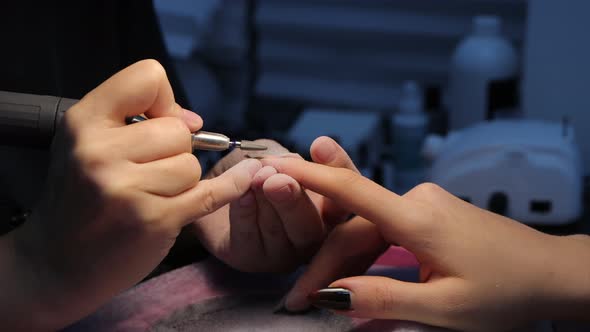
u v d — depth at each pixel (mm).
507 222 543
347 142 1121
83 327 528
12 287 485
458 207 536
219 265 596
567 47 1048
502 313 510
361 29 1271
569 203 878
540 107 1084
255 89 1343
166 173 475
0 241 498
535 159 874
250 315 538
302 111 1329
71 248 476
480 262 509
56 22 688
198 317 539
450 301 501
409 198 540
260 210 542
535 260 520
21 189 655
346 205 523
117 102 482
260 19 1303
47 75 675
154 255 484
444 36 1231
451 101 1140
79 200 467
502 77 1089
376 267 586
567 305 520
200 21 1168
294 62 1334
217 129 1214
